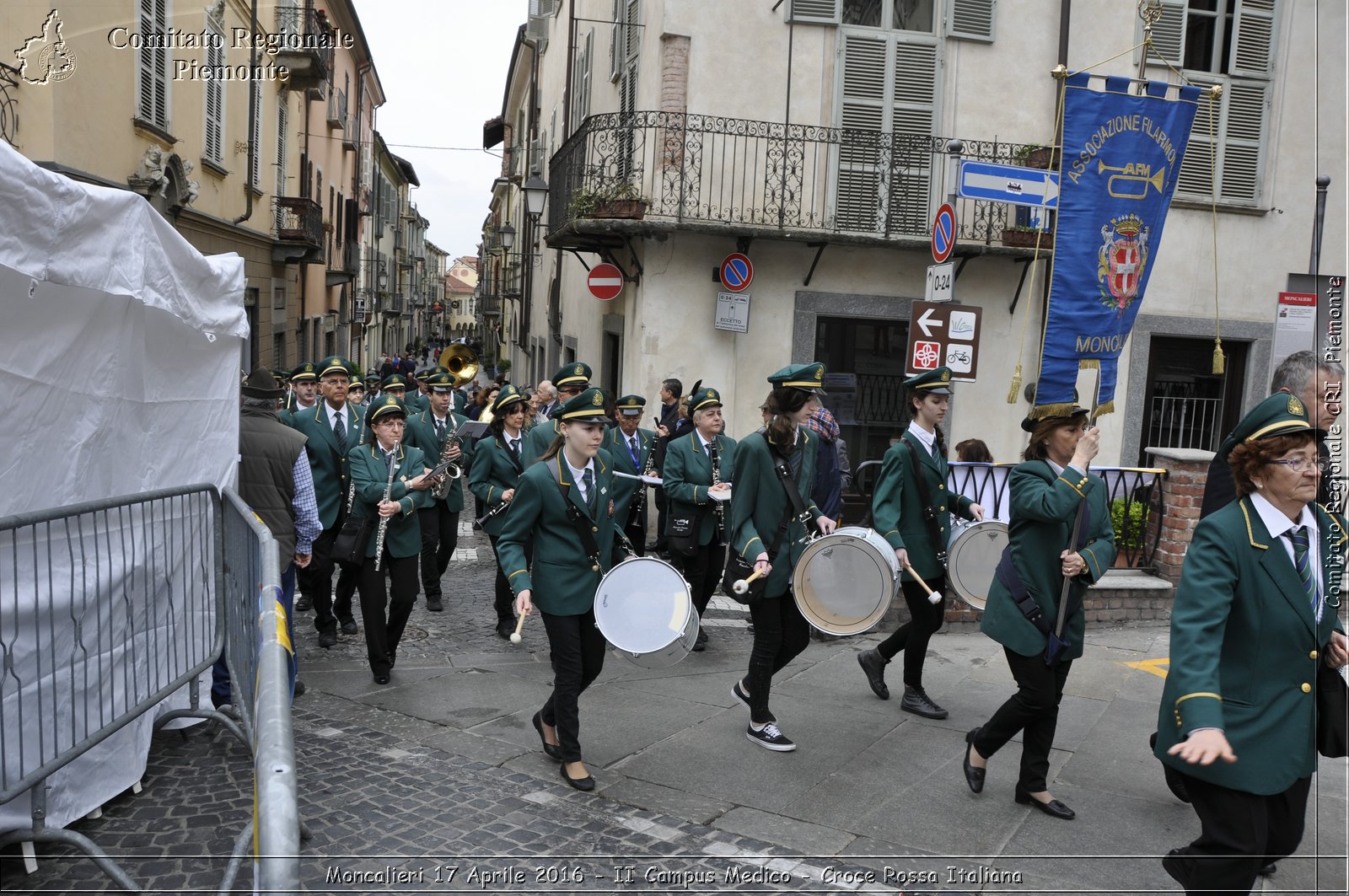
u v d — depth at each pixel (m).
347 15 29.95
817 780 5.20
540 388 11.73
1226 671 3.33
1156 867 4.31
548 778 5.15
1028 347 12.33
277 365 23.08
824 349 12.45
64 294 3.89
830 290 12.11
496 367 39.28
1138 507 8.84
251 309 19.95
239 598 4.93
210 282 5.21
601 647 5.27
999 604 4.84
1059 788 5.16
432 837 4.41
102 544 4.27
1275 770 3.25
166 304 4.60
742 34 11.77
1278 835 3.40
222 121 17.16
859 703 6.49
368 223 44.62
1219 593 3.27
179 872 3.98
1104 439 12.73
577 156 13.32
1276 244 12.77
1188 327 12.68
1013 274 12.19
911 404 6.22
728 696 6.57
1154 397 12.96
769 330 12.09
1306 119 12.70
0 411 3.66
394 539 6.82
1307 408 4.57
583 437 5.07
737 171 11.84
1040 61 12.32
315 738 5.64
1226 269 12.71
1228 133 12.56
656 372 11.91
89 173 11.54
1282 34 12.55
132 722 4.50
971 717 6.23
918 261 12.16
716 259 11.89
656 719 6.10
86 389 4.16
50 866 4.00
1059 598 4.76
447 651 7.71
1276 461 3.28
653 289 11.83
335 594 9.78
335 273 30.50
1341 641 3.42
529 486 5.04
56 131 10.79
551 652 5.15
